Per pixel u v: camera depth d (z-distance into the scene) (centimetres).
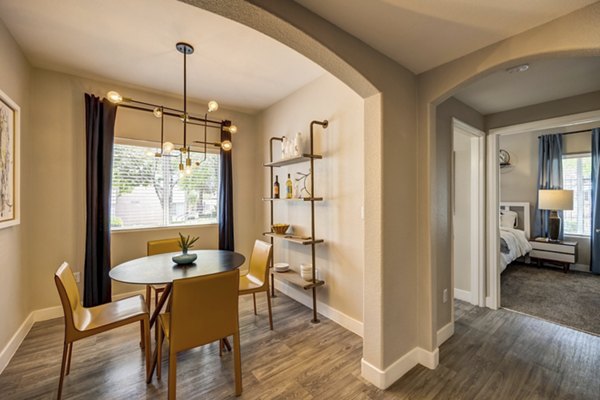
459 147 332
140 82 297
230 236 374
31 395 169
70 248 279
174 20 194
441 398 169
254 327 261
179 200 348
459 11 140
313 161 292
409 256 201
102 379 184
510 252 408
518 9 137
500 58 165
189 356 213
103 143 286
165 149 242
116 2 175
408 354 198
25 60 244
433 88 199
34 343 227
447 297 245
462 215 331
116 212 307
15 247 222
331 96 274
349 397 170
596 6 133
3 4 176
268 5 125
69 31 207
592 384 182
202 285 157
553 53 146
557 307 310
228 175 373
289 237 298
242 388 177
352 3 135
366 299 188
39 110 262
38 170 262
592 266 445
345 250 261
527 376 190
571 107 253
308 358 211
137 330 254
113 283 305
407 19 147
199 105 359
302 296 319
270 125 374
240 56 244
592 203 446
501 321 276
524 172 530
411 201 203
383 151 181
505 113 294
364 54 169
